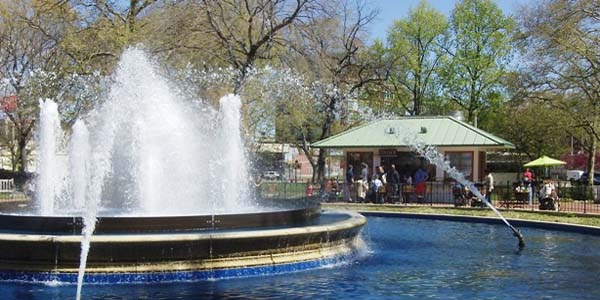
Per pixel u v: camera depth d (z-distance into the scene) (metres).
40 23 35.09
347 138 31.67
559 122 43.91
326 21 33.72
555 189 25.95
